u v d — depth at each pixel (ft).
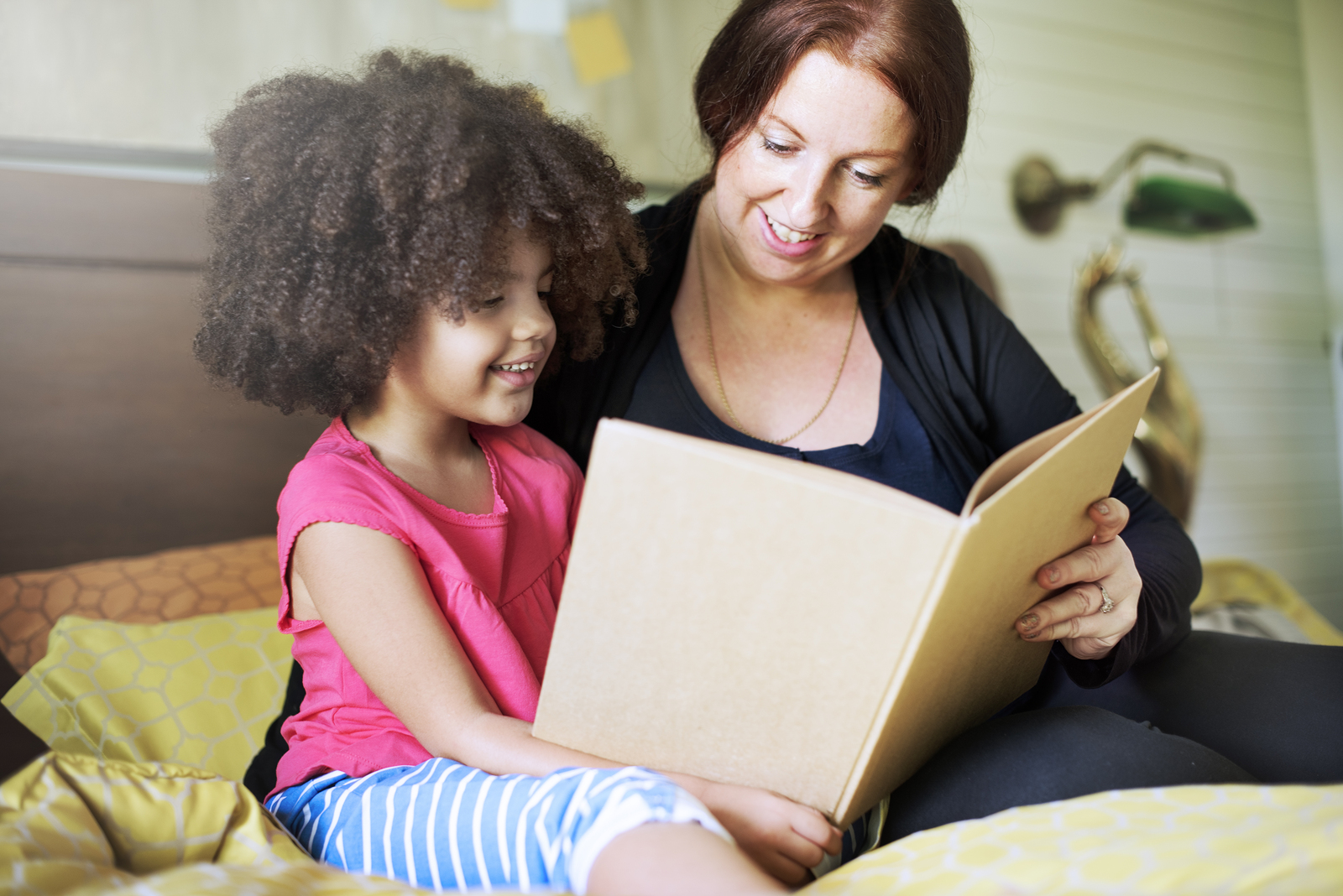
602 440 1.98
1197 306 10.29
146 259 5.28
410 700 2.46
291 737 2.89
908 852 2.00
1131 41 9.80
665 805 1.89
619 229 3.26
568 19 6.66
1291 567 10.71
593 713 2.24
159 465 5.27
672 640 2.11
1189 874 1.57
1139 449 9.21
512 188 2.79
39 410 5.01
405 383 2.90
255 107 3.01
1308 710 2.88
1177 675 3.11
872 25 2.76
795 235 3.08
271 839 2.29
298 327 2.79
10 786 2.05
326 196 2.72
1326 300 11.05
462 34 6.32
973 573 1.99
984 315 3.78
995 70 9.10
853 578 1.95
